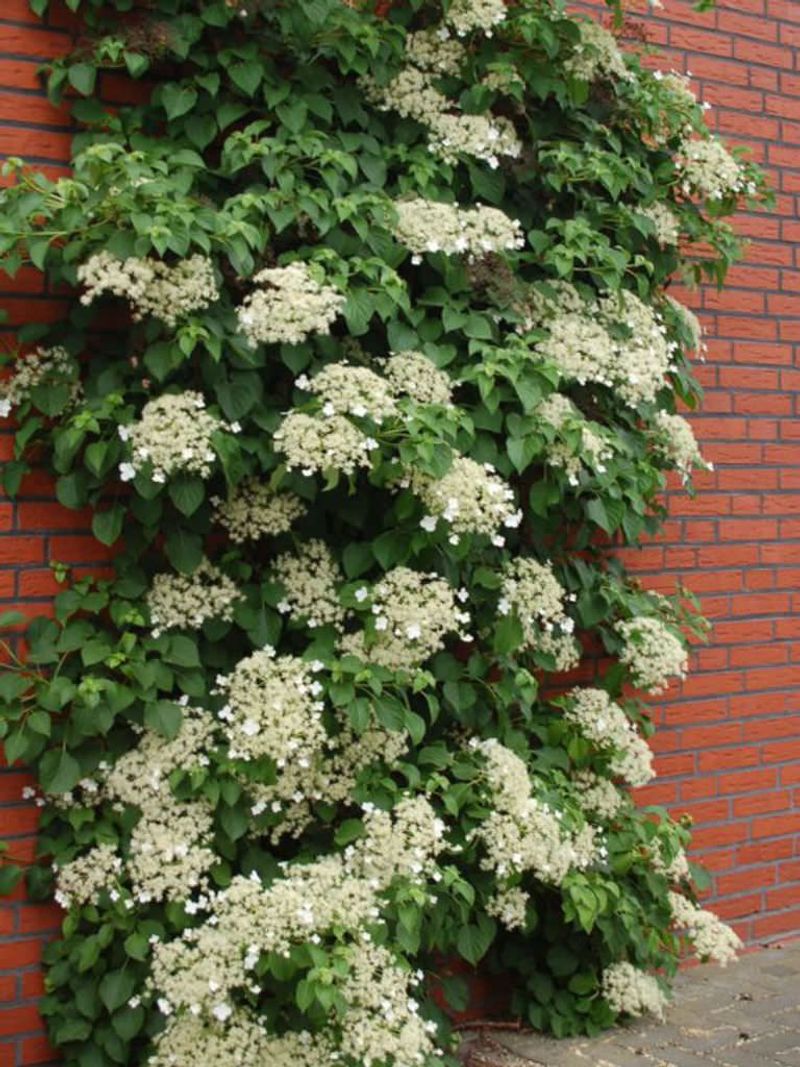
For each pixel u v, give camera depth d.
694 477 4.56
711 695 4.58
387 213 3.48
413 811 3.30
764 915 4.68
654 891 3.92
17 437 3.31
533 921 3.72
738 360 4.68
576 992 3.85
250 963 3.04
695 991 4.19
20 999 3.32
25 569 3.38
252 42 3.57
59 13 3.46
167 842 3.24
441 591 3.34
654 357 3.85
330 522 3.59
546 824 3.50
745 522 4.68
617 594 4.02
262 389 3.39
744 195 4.29
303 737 3.23
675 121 4.14
